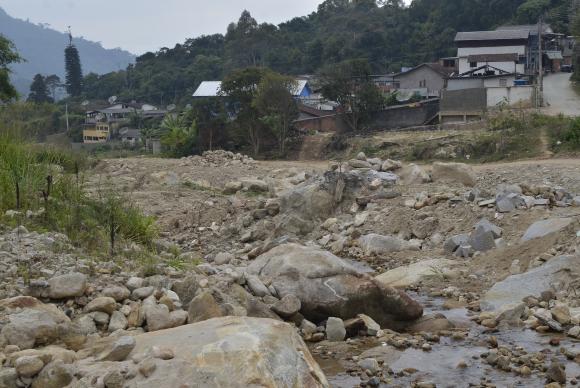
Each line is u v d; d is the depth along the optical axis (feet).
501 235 47.29
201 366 19.27
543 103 150.00
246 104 146.41
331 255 33.09
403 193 59.52
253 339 20.45
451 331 30.45
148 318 25.27
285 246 34.14
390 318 31.50
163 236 59.77
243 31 298.97
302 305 30.81
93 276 28.22
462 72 205.05
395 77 209.67
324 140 145.38
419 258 47.01
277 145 149.18
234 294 29.96
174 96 294.46
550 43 225.76
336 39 276.21
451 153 116.16
